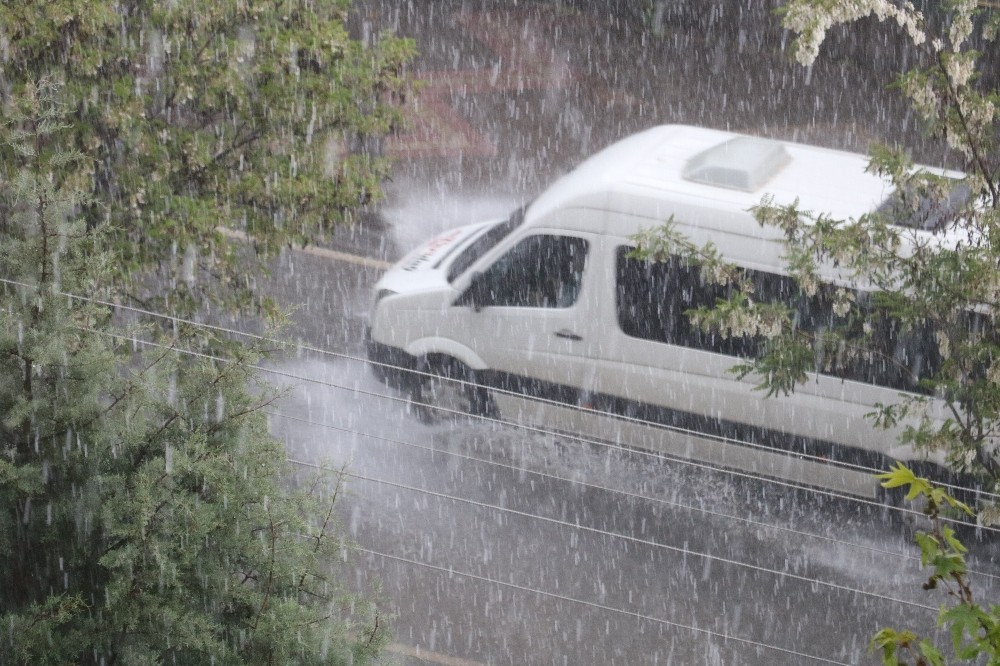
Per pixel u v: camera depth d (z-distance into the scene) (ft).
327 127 35.78
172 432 20.47
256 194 34.78
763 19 85.40
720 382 36.65
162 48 32.89
